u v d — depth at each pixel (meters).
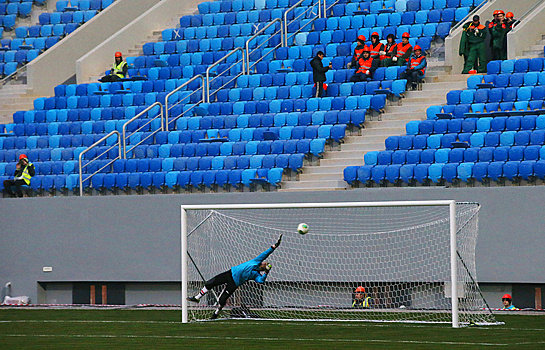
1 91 95.31
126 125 79.62
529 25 80.25
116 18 101.88
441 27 84.19
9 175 79.88
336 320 51.59
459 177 63.59
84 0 105.88
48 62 95.25
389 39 81.12
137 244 68.25
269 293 63.78
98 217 69.31
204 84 82.75
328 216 62.84
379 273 61.47
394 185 66.31
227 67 88.06
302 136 73.25
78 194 75.62
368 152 68.25
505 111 68.06
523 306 59.28
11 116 90.19
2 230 71.81
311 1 95.75
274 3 97.75
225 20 97.75
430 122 69.25
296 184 69.12
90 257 69.50
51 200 70.56
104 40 100.56
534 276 58.16
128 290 69.38
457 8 86.38
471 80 73.56
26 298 70.38
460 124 68.44
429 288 60.22
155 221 67.69
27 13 106.56
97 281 69.44
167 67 90.81
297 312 56.81
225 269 65.06
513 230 58.75
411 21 87.75
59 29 102.75
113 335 44.34
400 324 48.59
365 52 79.50
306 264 63.31
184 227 52.44
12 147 83.75
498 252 59.09
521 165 61.81
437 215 60.00
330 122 73.75
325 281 62.66
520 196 58.59
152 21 101.06
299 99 77.19
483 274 59.50
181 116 80.69
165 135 77.75
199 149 75.00
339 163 70.25
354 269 62.12
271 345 39.56
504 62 74.88
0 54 100.94
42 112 86.50
